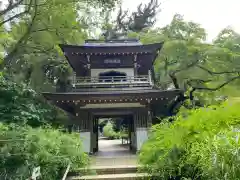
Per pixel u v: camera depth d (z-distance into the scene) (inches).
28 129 269.7
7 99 394.0
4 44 682.2
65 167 291.4
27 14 591.8
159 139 244.5
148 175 252.4
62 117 592.4
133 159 434.6
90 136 518.6
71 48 568.7
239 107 182.7
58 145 286.2
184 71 754.2
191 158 182.1
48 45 699.4
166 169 218.5
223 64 703.7
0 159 198.8
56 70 861.2
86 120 530.3
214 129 177.0
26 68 788.6
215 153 134.6
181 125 212.8
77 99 506.0
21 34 654.5
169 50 726.5
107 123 1583.4
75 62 618.5
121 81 583.8
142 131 525.0
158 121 632.4
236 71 690.8
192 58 721.0
